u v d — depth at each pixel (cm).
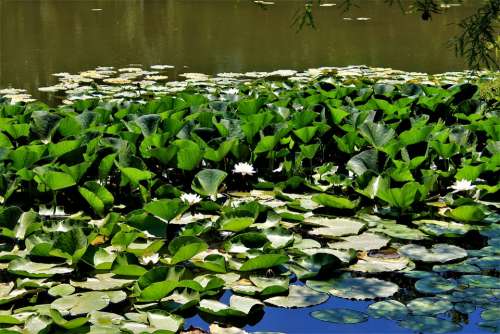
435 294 326
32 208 430
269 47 1118
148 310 307
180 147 482
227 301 321
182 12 1517
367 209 434
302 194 463
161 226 390
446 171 484
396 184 446
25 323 291
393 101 628
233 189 474
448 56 1034
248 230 391
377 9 1579
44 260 350
